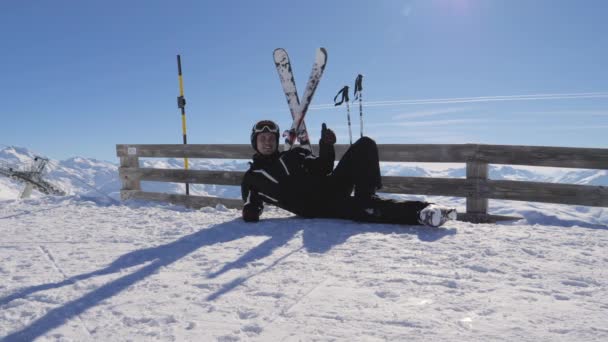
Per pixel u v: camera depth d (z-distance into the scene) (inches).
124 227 154.5
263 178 157.0
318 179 158.6
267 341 61.7
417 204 141.3
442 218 134.7
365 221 150.3
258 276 92.2
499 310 70.5
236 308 74.4
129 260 108.3
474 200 181.2
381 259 102.7
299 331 64.7
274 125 160.1
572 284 83.1
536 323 65.3
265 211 192.4
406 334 62.6
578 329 62.5
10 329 68.2
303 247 117.1
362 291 81.1
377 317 68.9
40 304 78.5
